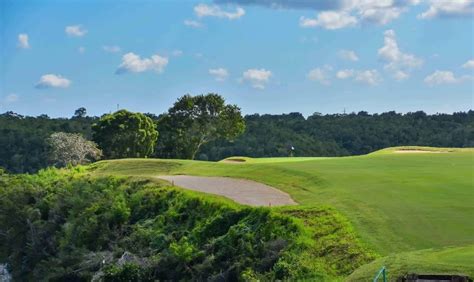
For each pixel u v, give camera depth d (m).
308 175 41.91
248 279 26.27
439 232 26.05
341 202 32.38
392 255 22.77
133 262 32.88
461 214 28.69
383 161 49.94
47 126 130.88
